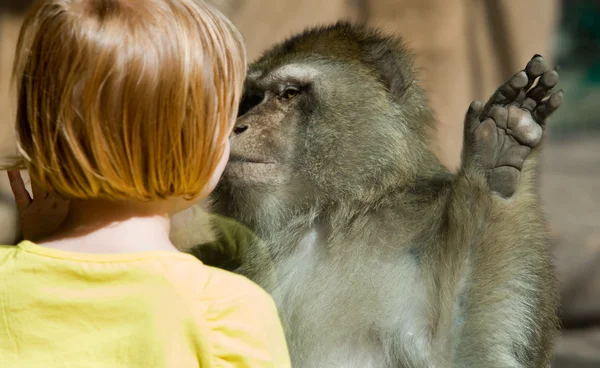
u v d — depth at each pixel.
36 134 3.71
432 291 5.69
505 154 5.58
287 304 5.96
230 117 3.92
